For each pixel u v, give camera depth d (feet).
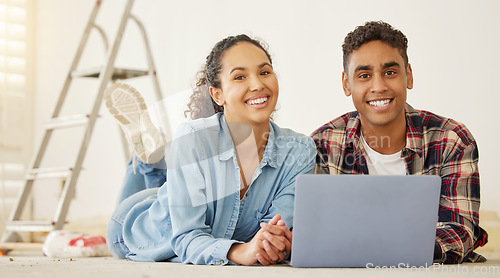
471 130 10.10
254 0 11.55
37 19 14.14
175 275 3.18
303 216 3.90
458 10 10.16
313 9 10.90
